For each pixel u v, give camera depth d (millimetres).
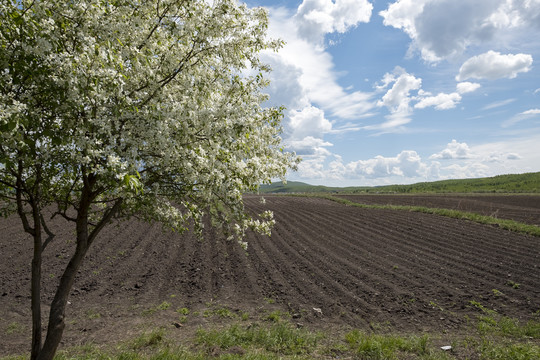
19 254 11531
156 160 4008
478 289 8875
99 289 9211
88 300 8531
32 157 3320
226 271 10766
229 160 4215
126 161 3436
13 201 4641
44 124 3291
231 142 4270
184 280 10023
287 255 12562
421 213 22531
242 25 4559
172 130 3816
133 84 3977
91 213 5359
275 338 6277
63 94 3137
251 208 27031
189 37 4191
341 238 15336
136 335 6664
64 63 3088
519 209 25891
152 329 6957
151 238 14234
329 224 19016
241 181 4359
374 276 10172
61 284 4172
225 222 4844
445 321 7312
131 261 11430
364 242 14469
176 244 13562
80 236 4320
